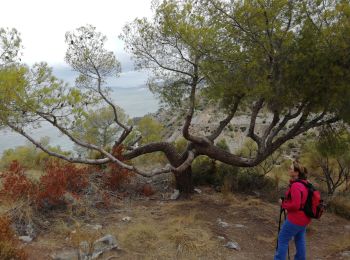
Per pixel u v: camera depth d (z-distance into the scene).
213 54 9.04
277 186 12.63
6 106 7.43
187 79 10.27
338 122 11.30
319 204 5.91
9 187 8.09
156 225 7.91
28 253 6.21
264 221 9.16
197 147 10.72
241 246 7.52
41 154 16.52
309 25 8.91
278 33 9.20
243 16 8.90
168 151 10.90
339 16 8.69
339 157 12.92
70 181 9.27
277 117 10.07
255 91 8.84
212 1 8.99
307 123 10.95
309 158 14.45
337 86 8.59
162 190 11.02
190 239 7.22
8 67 7.82
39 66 7.63
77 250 6.27
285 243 6.07
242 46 9.38
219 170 12.40
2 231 5.97
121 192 10.23
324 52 8.62
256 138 10.45
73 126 8.40
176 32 8.89
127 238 7.01
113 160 9.24
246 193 11.77
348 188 12.89
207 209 9.70
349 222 10.13
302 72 8.82
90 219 8.11
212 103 11.06
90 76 9.70
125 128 10.96
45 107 7.73
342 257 7.29
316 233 8.96
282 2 8.63
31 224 7.23
